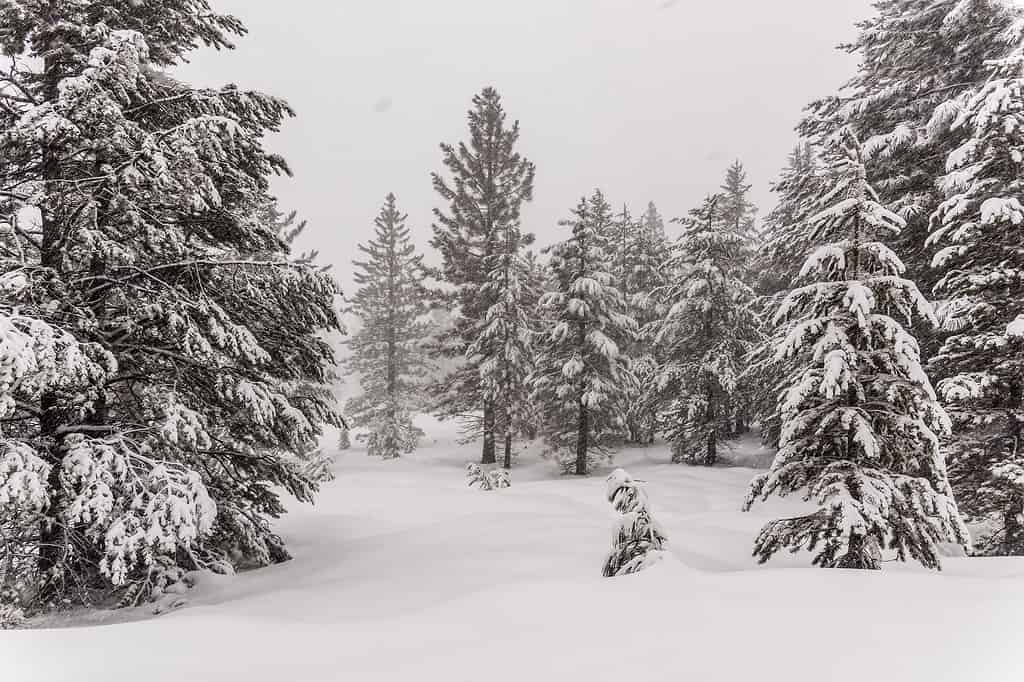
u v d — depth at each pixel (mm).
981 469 10469
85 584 7812
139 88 8672
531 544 9414
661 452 29328
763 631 4266
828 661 3645
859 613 4516
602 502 14961
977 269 10398
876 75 15461
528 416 28922
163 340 8523
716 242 24297
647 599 5348
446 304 31328
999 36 11406
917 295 7172
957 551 9414
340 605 6414
